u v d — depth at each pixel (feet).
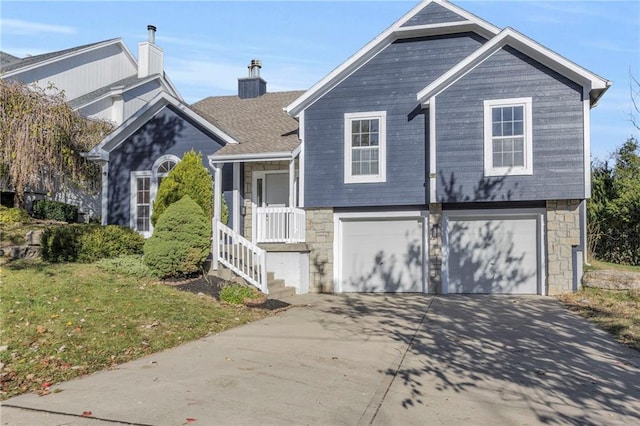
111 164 56.49
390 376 21.93
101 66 88.63
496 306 40.01
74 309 28.63
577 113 44.04
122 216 55.93
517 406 18.66
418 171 48.85
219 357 23.86
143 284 37.04
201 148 54.19
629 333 30.04
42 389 18.65
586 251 58.18
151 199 55.06
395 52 49.93
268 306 37.91
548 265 45.24
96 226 45.68
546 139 44.52
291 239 49.39
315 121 51.11
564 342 28.40
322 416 16.97
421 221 49.65
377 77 50.11
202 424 15.83
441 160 46.62
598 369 23.48
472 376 22.17
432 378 21.79
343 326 32.24
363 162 50.21
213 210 49.67
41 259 40.73
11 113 49.52
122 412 16.53
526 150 44.75
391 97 49.78
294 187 50.78
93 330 25.77
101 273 38.04
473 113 46.03
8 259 39.40
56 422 15.61
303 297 45.85
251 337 28.37
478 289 47.65
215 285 39.52
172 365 22.29
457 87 46.37
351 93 50.52
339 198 50.37
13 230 43.27
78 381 19.75
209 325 30.19
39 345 22.81
